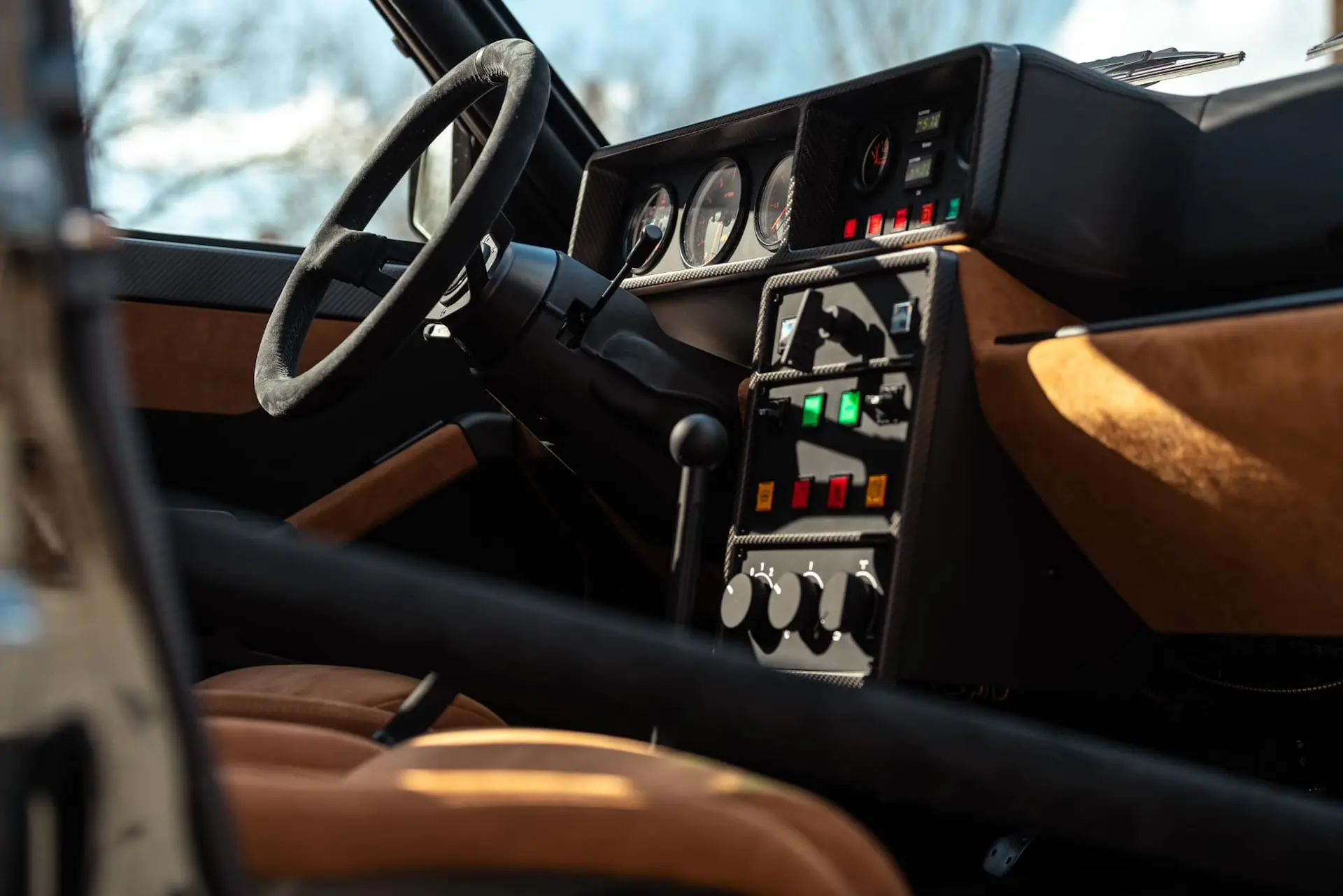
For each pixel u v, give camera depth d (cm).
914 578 129
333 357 134
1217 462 116
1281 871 59
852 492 134
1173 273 147
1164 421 118
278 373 147
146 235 199
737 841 49
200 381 200
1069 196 138
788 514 141
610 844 47
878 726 49
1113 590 139
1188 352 116
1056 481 131
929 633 130
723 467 165
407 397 210
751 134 169
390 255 208
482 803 46
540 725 146
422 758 56
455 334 157
